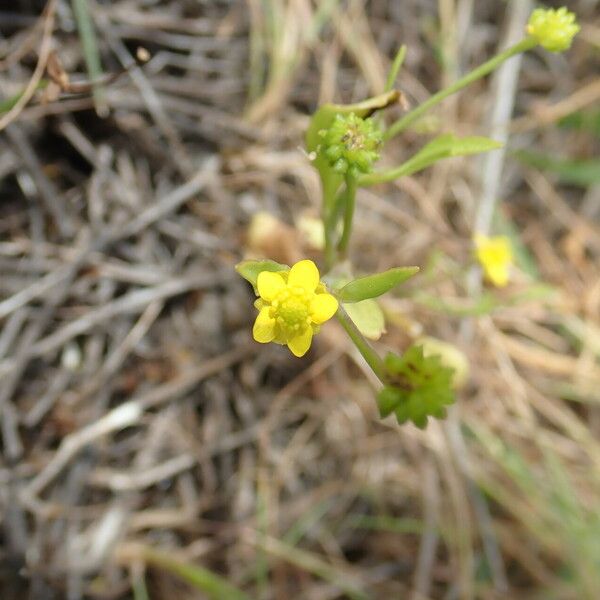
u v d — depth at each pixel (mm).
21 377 133
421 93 169
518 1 173
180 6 147
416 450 158
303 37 156
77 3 126
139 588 137
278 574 148
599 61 180
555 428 168
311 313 82
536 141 179
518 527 161
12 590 128
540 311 171
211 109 151
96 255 139
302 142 157
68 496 134
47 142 138
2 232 135
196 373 145
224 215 150
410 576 155
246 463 148
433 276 152
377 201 162
